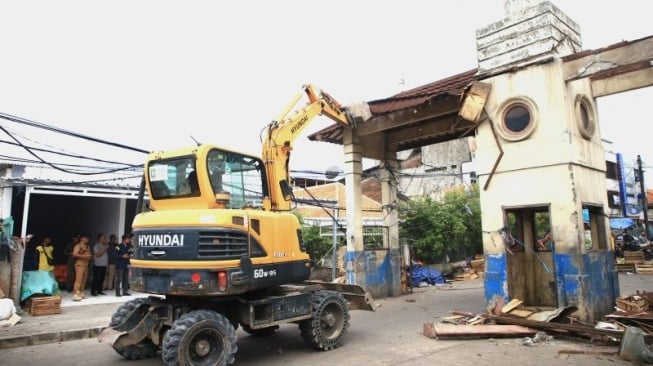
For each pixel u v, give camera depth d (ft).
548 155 28.50
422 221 63.10
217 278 20.68
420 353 23.29
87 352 25.36
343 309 26.05
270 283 23.09
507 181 30.30
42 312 34.53
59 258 56.75
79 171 41.70
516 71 30.27
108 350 25.80
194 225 20.77
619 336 22.81
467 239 68.85
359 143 43.27
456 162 86.89
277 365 21.98
